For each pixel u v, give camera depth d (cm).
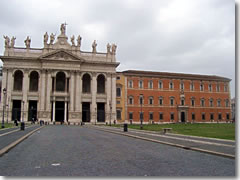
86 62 7819
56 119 7850
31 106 7606
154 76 8300
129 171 879
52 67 7500
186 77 8619
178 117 8369
